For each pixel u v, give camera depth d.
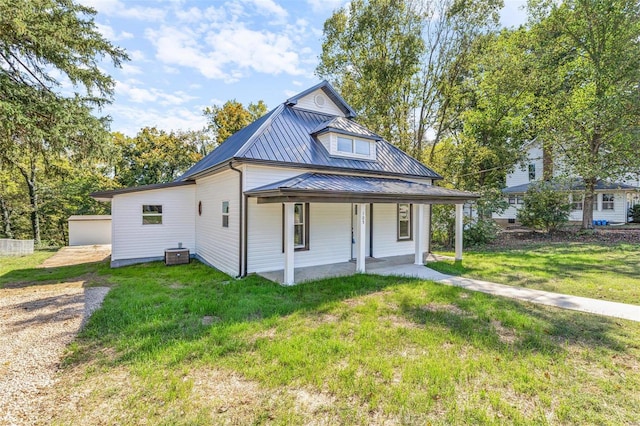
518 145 18.42
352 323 4.58
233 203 8.45
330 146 9.73
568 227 18.22
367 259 10.33
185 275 8.48
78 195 23.58
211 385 3.01
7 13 7.42
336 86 20.62
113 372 3.28
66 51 9.02
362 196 7.56
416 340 3.94
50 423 2.49
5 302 5.90
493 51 16.86
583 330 4.29
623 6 13.77
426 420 2.50
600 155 14.80
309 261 9.20
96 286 7.26
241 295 6.05
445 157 17.48
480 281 7.24
